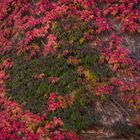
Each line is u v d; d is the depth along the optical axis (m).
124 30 10.36
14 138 8.65
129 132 8.48
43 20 11.16
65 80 9.58
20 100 9.81
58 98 9.23
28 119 8.99
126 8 10.57
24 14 12.25
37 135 8.54
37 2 12.22
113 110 8.97
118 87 9.21
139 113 8.76
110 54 9.70
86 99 9.13
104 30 10.41
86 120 8.80
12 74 10.74
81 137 8.61
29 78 10.21
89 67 9.73
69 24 10.74
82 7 11.04
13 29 12.22
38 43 10.95
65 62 10.00
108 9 10.82
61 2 11.36
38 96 9.69
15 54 11.18
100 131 8.69
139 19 10.28
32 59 10.67
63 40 10.49
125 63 9.47
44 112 9.14
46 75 10.05
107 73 9.51
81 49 10.09
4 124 9.09
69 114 8.96
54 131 8.64
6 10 12.88
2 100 10.12
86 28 10.53
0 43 12.20
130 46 10.19
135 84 9.08
